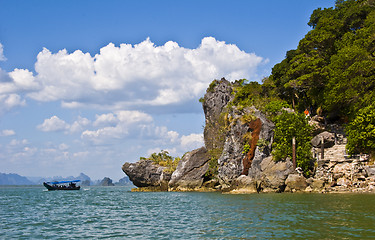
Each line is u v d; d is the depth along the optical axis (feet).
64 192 274.57
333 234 56.80
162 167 269.44
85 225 76.74
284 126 175.42
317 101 206.59
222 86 267.39
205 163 241.76
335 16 231.71
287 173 162.71
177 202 133.49
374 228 61.11
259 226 66.59
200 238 58.29
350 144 155.94
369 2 212.64
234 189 175.22
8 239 61.41
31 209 115.55
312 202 106.73
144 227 72.18
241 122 202.90
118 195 207.41
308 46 215.51
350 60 173.37
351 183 147.84
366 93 162.50
